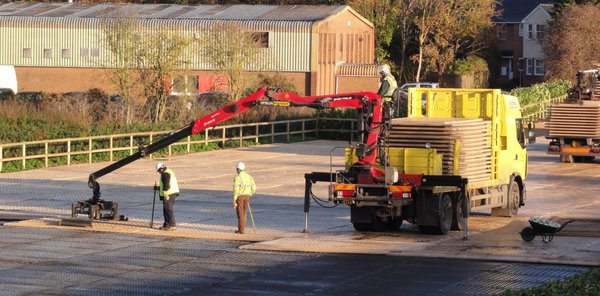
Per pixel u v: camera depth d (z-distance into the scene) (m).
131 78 65.62
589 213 35.72
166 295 21.83
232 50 72.88
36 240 29.38
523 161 35.62
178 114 64.12
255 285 22.89
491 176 32.78
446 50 113.19
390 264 25.52
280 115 67.12
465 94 32.97
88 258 26.47
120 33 66.94
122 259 26.38
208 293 21.98
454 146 30.30
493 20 132.25
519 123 35.31
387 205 29.14
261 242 28.77
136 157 32.06
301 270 24.75
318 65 91.38
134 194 40.31
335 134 68.69
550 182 46.75
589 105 55.19
